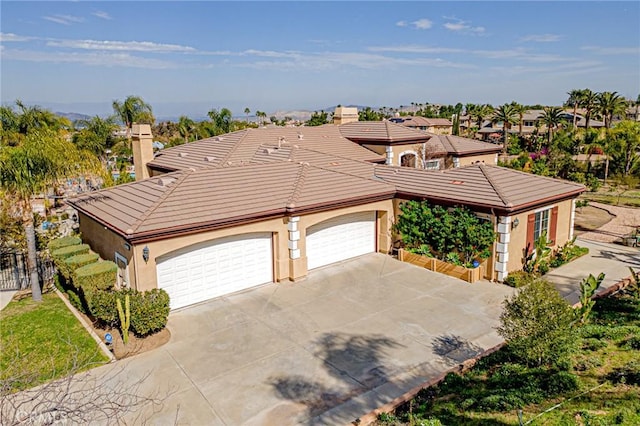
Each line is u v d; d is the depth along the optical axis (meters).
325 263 20.45
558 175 44.81
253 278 18.08
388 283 18.27
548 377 10.34
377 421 9.70
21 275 19.09
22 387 7.94
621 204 34.19
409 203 20.86
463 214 18.83
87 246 18.17
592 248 22.94
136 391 11.09
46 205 24.30
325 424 9.83
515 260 18.66
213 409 10.41
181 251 16.08
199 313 15.74
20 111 39.38
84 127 49.31
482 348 13.03
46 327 14.65
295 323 14.83
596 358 11.05
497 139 93.69
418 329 14.27
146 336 13.90
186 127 67.81
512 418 8.90
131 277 15.36
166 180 18.95
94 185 31.62
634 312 14.74
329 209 19.36
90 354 12.83
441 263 19.28
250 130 31.25
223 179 19.45
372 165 26.02
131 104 54.31
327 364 12.30
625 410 8.47
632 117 99.69
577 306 15.26
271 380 11.55
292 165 22.58
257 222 17.45
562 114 72.69
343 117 37.12
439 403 10.01
